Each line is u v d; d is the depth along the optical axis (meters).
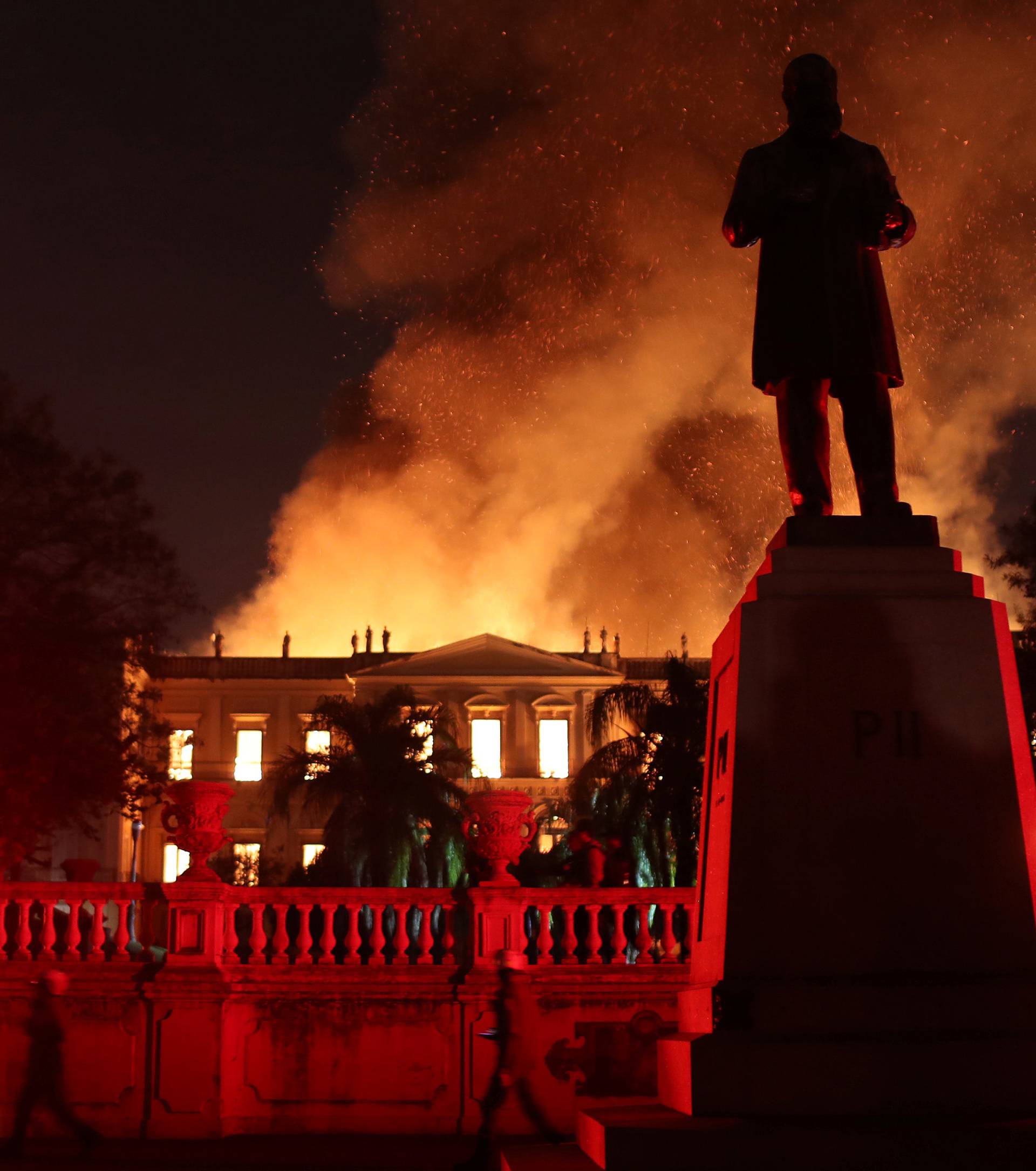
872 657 7.05
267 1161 10.25
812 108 7.73
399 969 11.79
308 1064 11.64
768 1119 6.21
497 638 59.22
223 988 11.45
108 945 13.81
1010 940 6.73
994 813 6.88
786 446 7.67
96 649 22.78
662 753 33.38
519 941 11.77
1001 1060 6.29
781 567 7.25
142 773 23.80
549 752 58.09
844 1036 6.41
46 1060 10.18
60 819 22.81
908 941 6.71
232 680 60.03
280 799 42.56
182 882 11.71
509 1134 11.41
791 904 6.77
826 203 7.64
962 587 7.21
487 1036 9.93
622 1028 11.62
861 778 6.91
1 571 21.34
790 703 7.00
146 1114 11.32
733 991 6.58
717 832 7.43
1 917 11.72
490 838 12.02
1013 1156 5.79
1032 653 27.52
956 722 6.98
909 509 7.46
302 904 11.94
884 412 7.57
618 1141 6.05
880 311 7.64
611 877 13.16
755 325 7.79
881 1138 5.84
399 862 41.06
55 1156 10.41
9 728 20.70
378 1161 10.27
